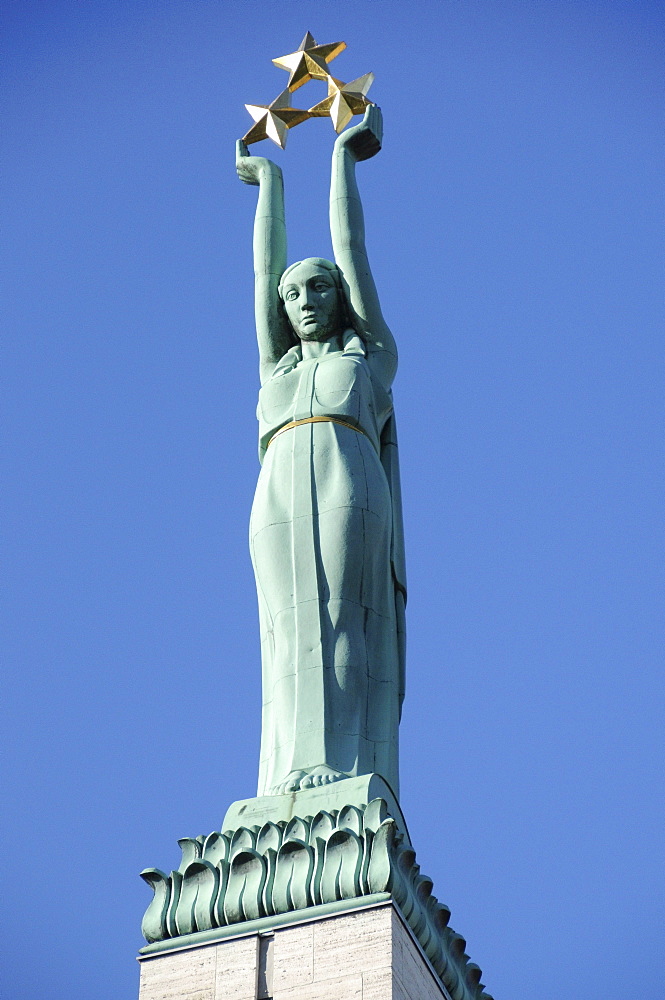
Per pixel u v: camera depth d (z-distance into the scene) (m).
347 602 51.69
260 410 55.59
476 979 49.06
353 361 55.66
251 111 62.22
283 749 50.16
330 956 44.78
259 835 47.50
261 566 52.72
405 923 45.62
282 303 58.38
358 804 47.62
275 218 59.59
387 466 56.19
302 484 52.97
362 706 50.72
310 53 61.62
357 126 59.56
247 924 46.09
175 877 47.47
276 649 51.78
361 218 58.22
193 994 45.34
